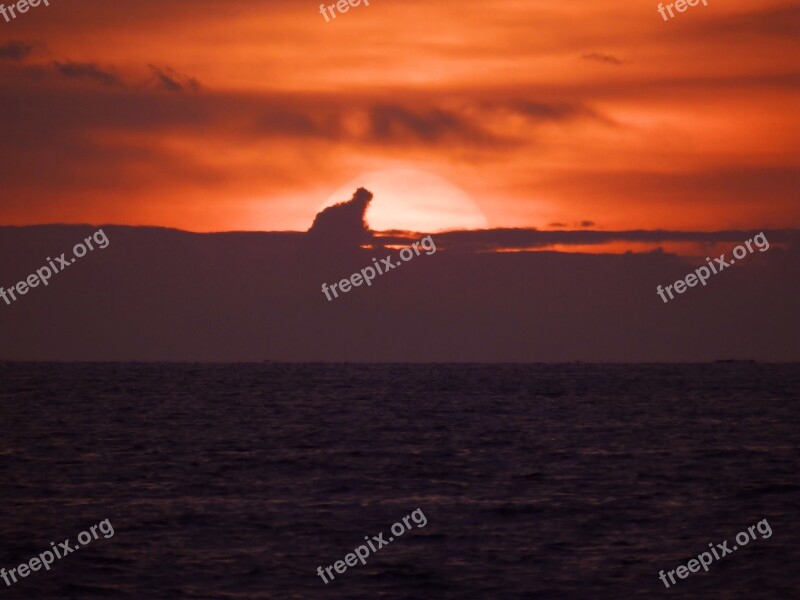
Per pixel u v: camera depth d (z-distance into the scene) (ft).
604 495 282.77
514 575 192.54
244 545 215.72
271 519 243.60
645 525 238.07
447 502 270.26
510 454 392.68
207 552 208.95
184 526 234.58
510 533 228.63
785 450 403.95
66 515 247.50
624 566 198.80
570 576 191.72
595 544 217.56
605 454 390.83
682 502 269.85
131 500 271.49
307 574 193.16
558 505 264.93
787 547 214.28
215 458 374.02
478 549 213.05
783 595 180.14
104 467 343.46
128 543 215.92
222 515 248.32
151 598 177.68
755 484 303.27
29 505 262.06
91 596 178.60
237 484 305.12
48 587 183.73
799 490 290.56
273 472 334.24
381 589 183.52
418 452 399.65
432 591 182.60
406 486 302.45
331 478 319.88
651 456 383.45
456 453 396.16
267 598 178.09
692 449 409.69
